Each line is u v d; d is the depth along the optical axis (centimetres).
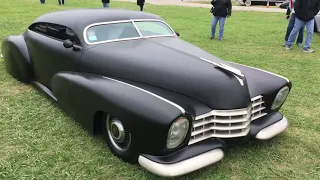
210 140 323
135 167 327
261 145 382
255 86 377
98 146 362
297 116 468
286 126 379
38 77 494
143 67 351
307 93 563
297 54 865
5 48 536
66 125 405
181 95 331
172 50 387
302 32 949
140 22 445
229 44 977
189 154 302
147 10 1875
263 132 356
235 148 372
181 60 359
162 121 281
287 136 408
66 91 381
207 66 350
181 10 1984
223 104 324
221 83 331
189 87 330
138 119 294
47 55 447
